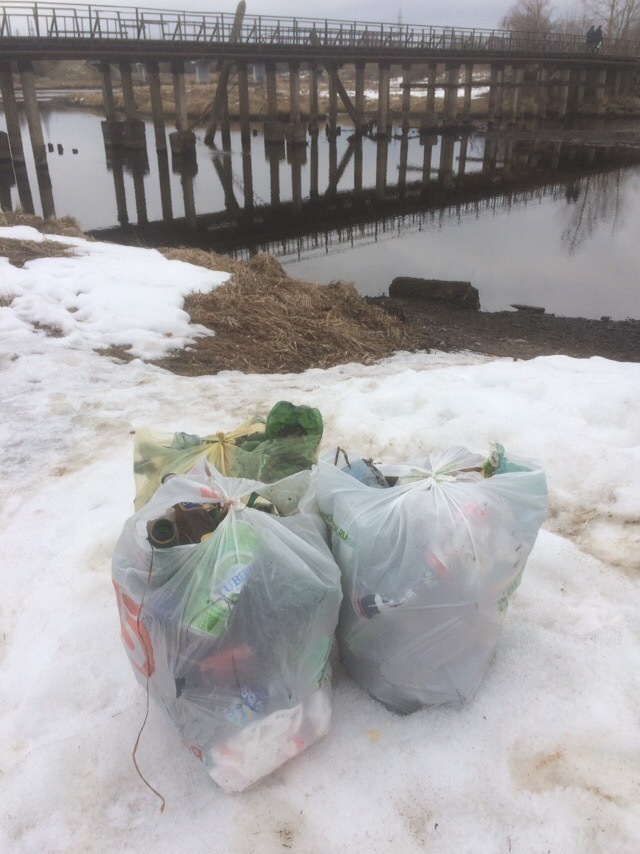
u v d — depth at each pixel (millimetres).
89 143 34000
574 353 8750
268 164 29875
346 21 30594
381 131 31828
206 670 1697
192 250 9508
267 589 1719
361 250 16141
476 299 11438
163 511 1922
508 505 2016
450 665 2000
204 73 53938
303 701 1850
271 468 2473
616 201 22062
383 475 2316
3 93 23062
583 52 42000
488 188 25016
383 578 1915
